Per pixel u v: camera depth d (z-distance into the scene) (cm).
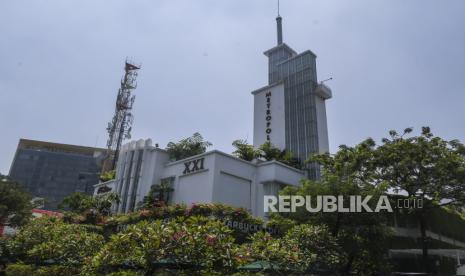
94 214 2822
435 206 2397
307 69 5044
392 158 2334
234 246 848
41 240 1561
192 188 2781
